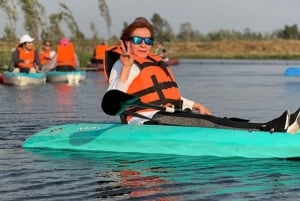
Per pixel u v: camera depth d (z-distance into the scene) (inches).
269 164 400.8
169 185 345.4
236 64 3053.6
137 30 443.8
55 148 456.1
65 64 1411.2
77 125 467.8
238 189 337.4
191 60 4025.6
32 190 334.6
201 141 425.1
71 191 332.2
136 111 449.7
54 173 376.2
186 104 459.5
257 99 967.6
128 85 439.8
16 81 1262.3
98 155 432.5
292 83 1419.8
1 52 1909.4
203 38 7017.7
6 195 323.9
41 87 1212.5
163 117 446.0
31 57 1302.9
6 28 2529.5
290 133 417.7
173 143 430.3
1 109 761.6
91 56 2367.1
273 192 331.3
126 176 367.6
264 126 426.0
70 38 3154.5
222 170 383.9
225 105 864.3
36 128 584.1
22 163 406.3
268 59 4581.7
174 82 456.1
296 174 373.4
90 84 1327.5
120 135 444.5
